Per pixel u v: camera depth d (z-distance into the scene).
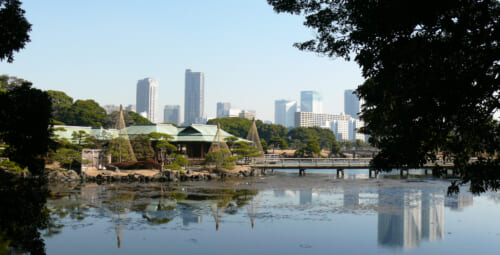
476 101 11.35
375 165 13.60
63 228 22.42
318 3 15.68
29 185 16.19
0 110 16.06
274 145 135.88
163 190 40.25
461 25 10.77
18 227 13.33
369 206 31.28
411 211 29.31
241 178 56.16
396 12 11.18
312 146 109.69
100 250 18.28
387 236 21.78
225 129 147.50
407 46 10.96
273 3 16.03
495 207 31.27
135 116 124.69
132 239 20.36
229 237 21.09
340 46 15.61
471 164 11.65
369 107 14.45
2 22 14.67
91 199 33.00
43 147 18.38
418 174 66.31
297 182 50.41
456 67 11.05
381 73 12.49
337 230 23.06
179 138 70.50
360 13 12.88
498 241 20.97
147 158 60.34
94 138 60.28
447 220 26.28
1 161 40.41
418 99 11.80
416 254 18.59
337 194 38.38
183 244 19.59
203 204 31.38
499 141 11.21
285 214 27.62
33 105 17.34
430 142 12.30
